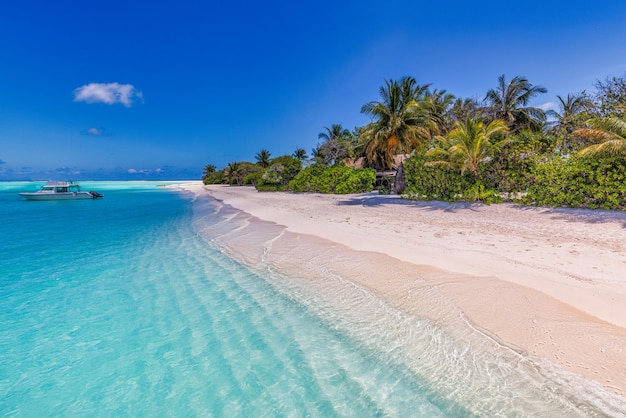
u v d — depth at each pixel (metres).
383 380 3.39
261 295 5.97
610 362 3.23
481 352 3.66
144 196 46.69
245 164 68.00
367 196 22.06
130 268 8.13
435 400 3.04
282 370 3.69
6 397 3.40
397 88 27.42
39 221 18.03
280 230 12.17
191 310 5.46
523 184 12.55
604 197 9.90
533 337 3.79
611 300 4.44
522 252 6.88
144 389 3.47
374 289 5.72
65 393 3.45
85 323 5.05
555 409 2.79
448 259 6.89
